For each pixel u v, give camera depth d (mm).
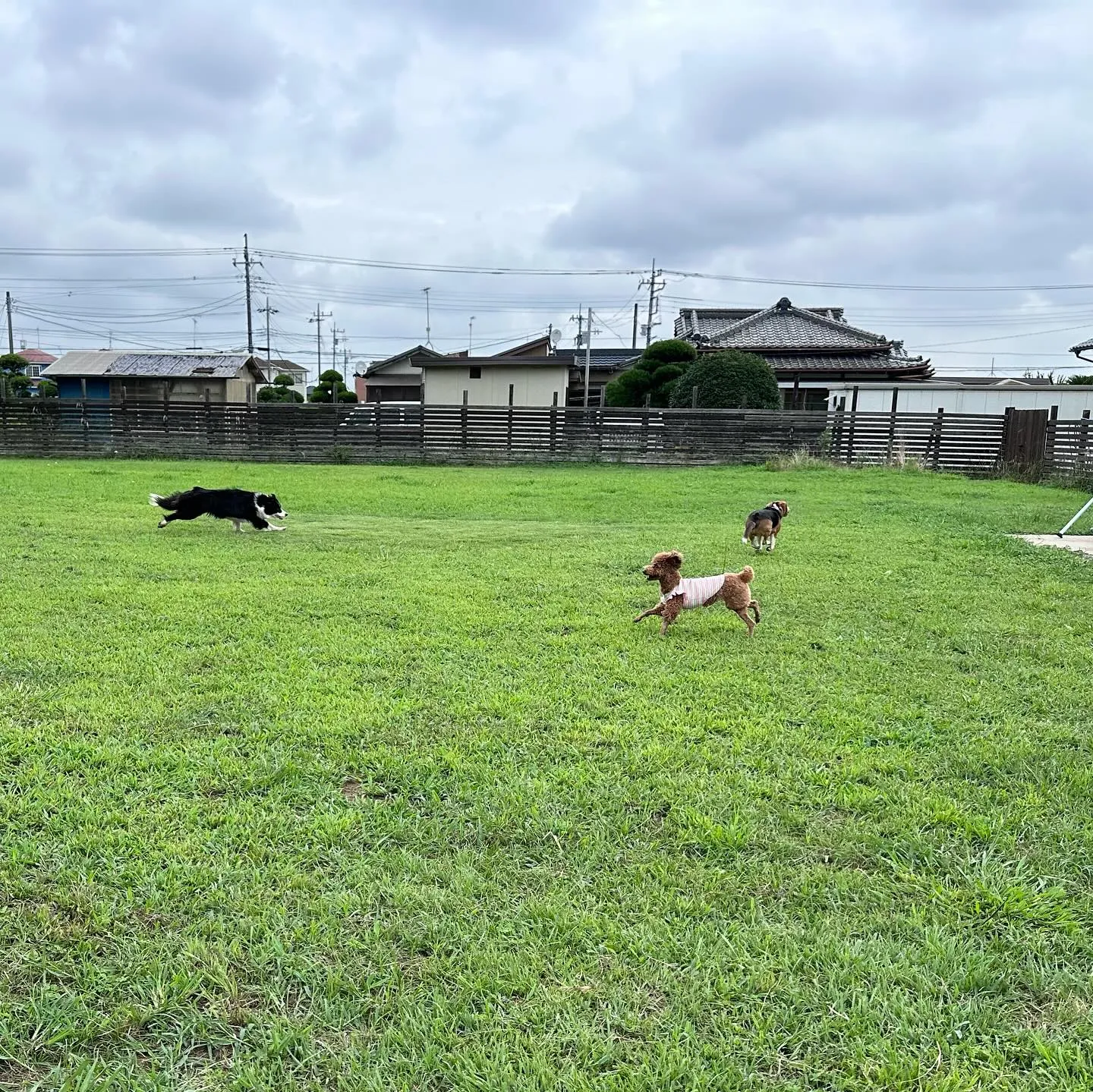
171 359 27734
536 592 5086
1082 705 3244
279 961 1720
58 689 3211
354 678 3422
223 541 6949
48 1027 1541
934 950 1779
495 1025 1562
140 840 2148
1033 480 13430
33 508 8648
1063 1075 1469
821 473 14664
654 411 16500
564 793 2447
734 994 1650
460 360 24688
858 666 3705
